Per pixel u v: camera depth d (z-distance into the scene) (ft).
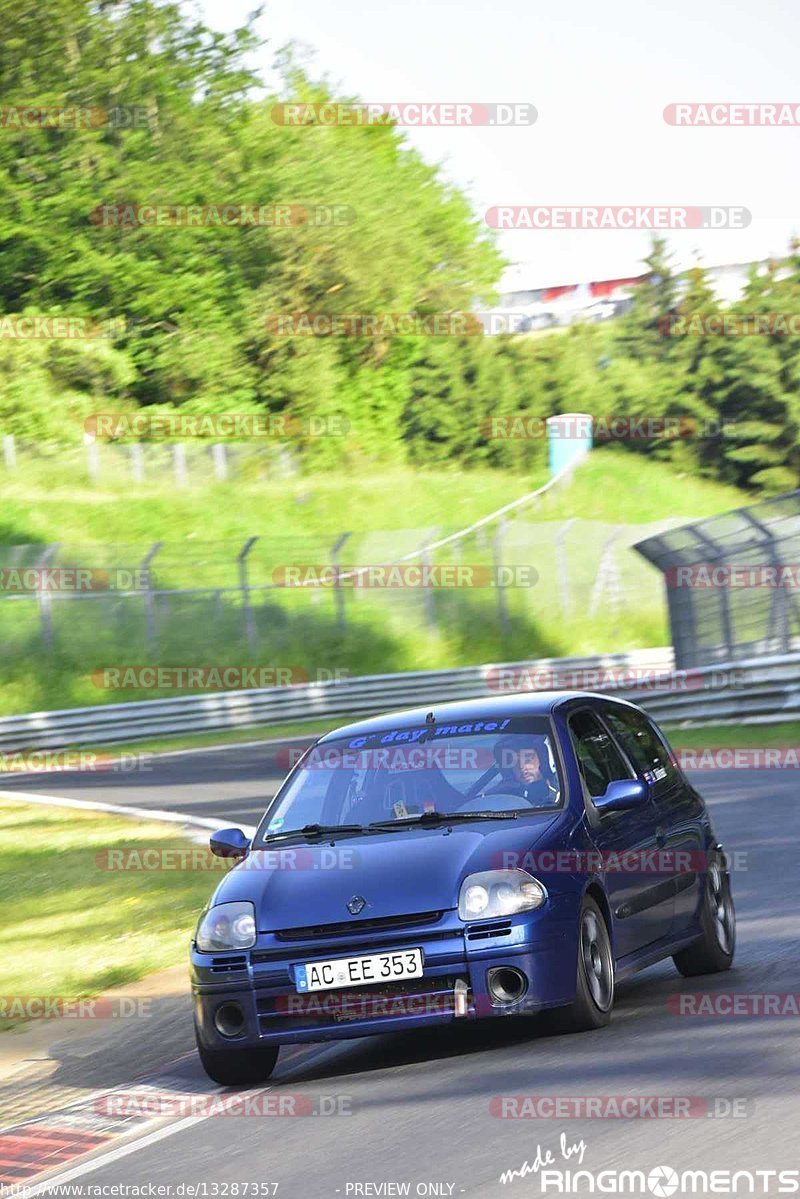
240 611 476.95
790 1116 64.85
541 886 83.76
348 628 475.72
